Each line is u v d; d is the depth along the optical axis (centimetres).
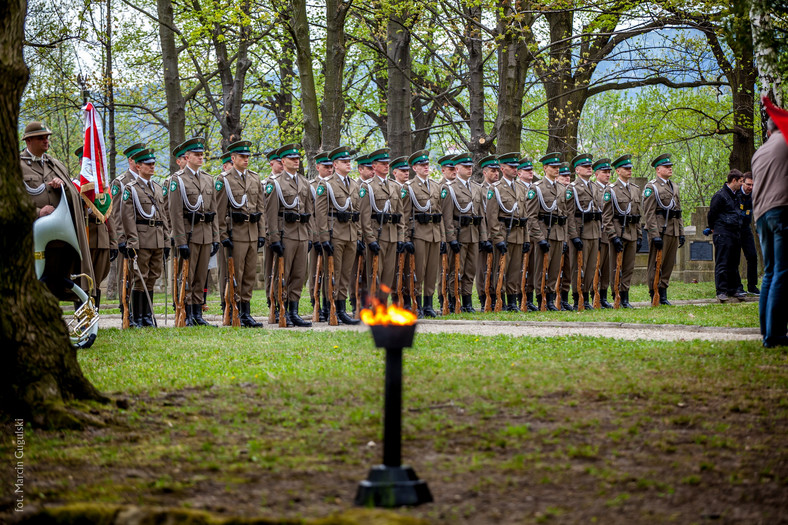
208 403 711
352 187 1582
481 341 1104
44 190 1112
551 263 1814
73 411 640
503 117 2322
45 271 1067
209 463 526
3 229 651
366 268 1606
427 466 509
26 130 1114
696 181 5166
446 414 645
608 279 1883
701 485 468
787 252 968
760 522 410
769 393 707
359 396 723
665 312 1569
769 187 979
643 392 708
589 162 1823
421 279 1677
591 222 1817
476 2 2252
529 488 465
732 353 927
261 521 377
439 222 1694
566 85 2984
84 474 513
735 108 2845
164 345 1114
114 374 863
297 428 620
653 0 2323
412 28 2573
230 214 1485
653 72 2898
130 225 1448
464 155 1731
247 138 3944
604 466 506
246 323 1514
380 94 3806
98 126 1333
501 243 1755
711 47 2747
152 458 546
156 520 382
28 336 659
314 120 2025
